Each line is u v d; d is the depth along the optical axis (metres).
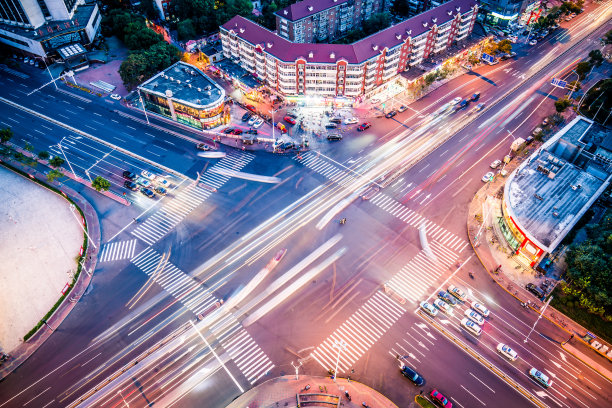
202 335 83.81
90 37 167.50
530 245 92.56
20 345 82.62
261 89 147.12
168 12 182.62
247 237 102.44
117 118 138.38
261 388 76.00
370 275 94.00
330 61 132.88
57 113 139.62
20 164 122.19
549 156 113.19
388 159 123.31
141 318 86.81
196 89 133.88
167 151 126.12
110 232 104.06
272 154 125.31
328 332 84.00
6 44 164.12
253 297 90.12
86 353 81.38
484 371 78.62
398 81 150.62
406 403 73.88
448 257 97.88
